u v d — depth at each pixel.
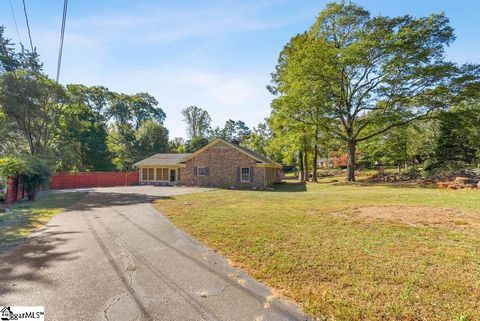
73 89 40.56
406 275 4.00
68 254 5.25
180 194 17.11
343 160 48.75
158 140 45.56
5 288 3.78
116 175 29.52
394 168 43.94
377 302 3.27
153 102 58.28
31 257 5.08
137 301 3.42
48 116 25.17
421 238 5.89
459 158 28.69
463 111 22.44
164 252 5.34
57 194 18.69
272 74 32.31
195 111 69.38
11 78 22.28
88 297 3.53
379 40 22.00
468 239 5.79
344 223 7.40
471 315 2.96
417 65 21.42
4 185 13.87
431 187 18.22
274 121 27.77
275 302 3.36
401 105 23.27
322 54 22.20
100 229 7.33
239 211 9.64
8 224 8.12
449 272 4.10
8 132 23.56
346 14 24.14
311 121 25.05
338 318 2.98
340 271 4.18
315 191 18.34
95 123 39.34
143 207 11.38
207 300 3.43
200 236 6.41
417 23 21.41
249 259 4.81
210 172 24.98
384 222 7.47
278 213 9.10
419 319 2.92
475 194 13.51
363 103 24.66
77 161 33.75
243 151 23.75
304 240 5.82
